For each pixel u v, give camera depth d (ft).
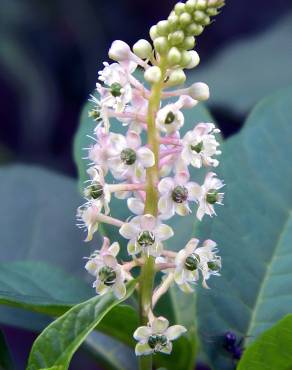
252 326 0.71
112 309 0.64
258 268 0.73
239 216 0.75
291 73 1.22
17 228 0.89
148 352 0.58
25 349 1.28
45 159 1.61
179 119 0.56
